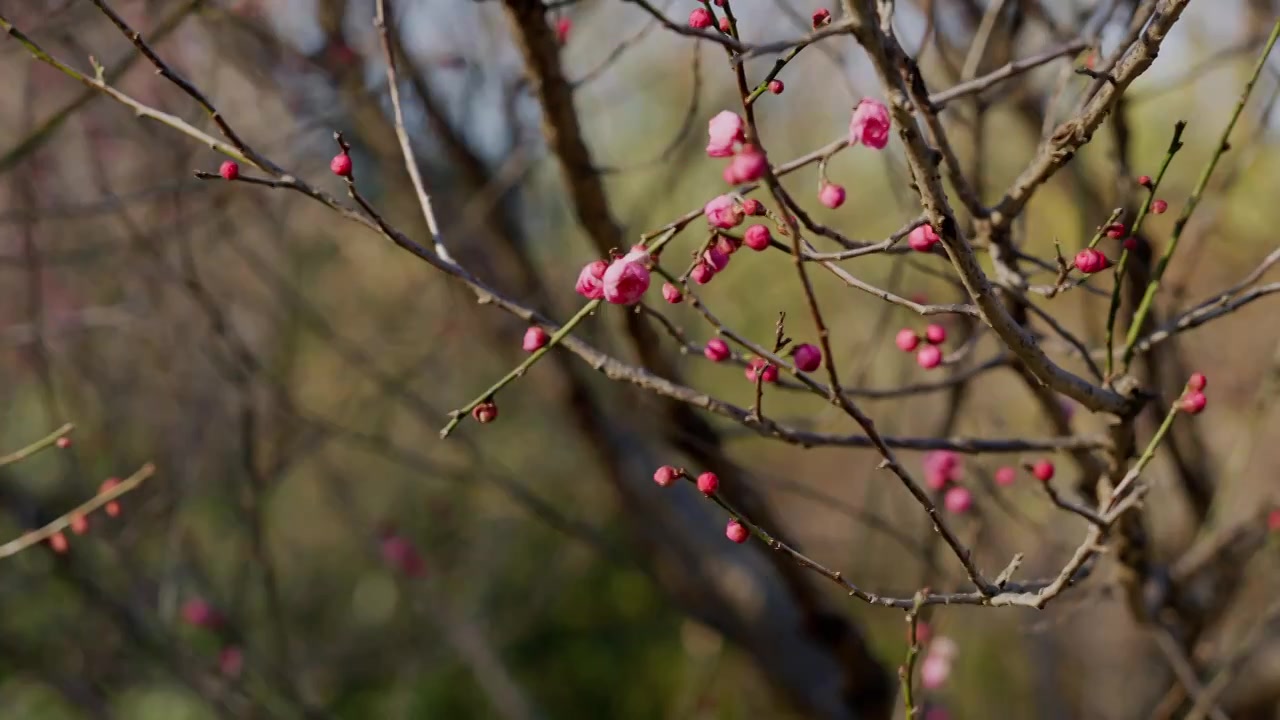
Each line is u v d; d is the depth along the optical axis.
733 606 3.96
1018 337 1.61
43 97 4.11
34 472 5.45
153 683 4.70
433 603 4.95
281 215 4.05
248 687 4.03
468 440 3.81
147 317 4.14
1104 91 1.64
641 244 1.66
